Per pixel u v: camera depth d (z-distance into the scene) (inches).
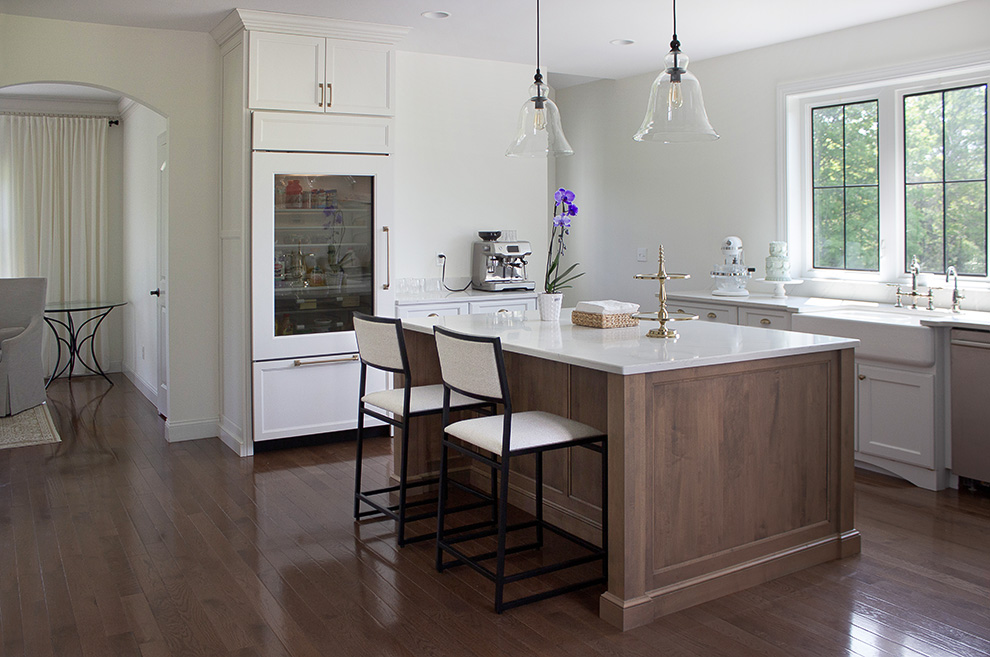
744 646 98.0
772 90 206.8
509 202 234.1
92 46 183.3
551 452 138.8
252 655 96.5
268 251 184.4
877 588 113.8
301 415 192.7
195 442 199.6
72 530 138.9
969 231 176.7
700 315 209.2
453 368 115.8
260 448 189.3
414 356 156.6
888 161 189.0
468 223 227.9
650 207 244.1
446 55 219.0
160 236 220.7
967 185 176.2
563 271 277.7
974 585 114.3
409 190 217.9
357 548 130.9
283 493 159.6
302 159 185.8
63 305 268.1
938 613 105.9
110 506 151.6
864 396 167.6
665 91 113.6
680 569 109.0
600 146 260.4
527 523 128.6
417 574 120.6
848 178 198.8
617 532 103.8
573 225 273.0
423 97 217.8
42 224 285.0
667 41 200.8
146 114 244.5
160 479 168.9
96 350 300.2
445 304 209.0
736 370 112.4
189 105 194.4
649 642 99.3
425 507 151.3
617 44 204.2
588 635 101.3
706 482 111.0
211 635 101.4
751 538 116.3
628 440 101.9
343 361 196.1
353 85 189.8
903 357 157.8
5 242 282.0
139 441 200.7
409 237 219.1
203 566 123.3
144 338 261.0
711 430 111.0
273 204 183.9
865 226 196.2
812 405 121.6
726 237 221.8
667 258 239.6
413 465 161.5
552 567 111.3
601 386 124.6
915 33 176.4
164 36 190.5
